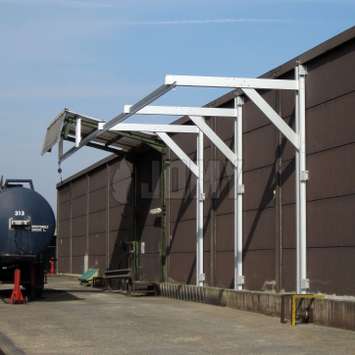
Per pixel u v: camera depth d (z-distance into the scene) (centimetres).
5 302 2089
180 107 1888
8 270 2198
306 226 1579
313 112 1570
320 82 1547
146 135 2503
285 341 1184
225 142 2083
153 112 1864
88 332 1335
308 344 1144
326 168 1512
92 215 3716
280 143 1731
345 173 1447
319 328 1358
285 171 1706
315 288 1536
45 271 2234
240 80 1552
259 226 1838
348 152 1438
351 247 1416
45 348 1129
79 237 4006
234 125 1989
